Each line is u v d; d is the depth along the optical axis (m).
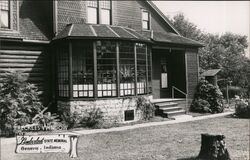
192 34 42.50
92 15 17.62
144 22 20.70
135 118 15.74
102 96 14.79
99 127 13.70
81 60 15.59
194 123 14.90
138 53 16.44
